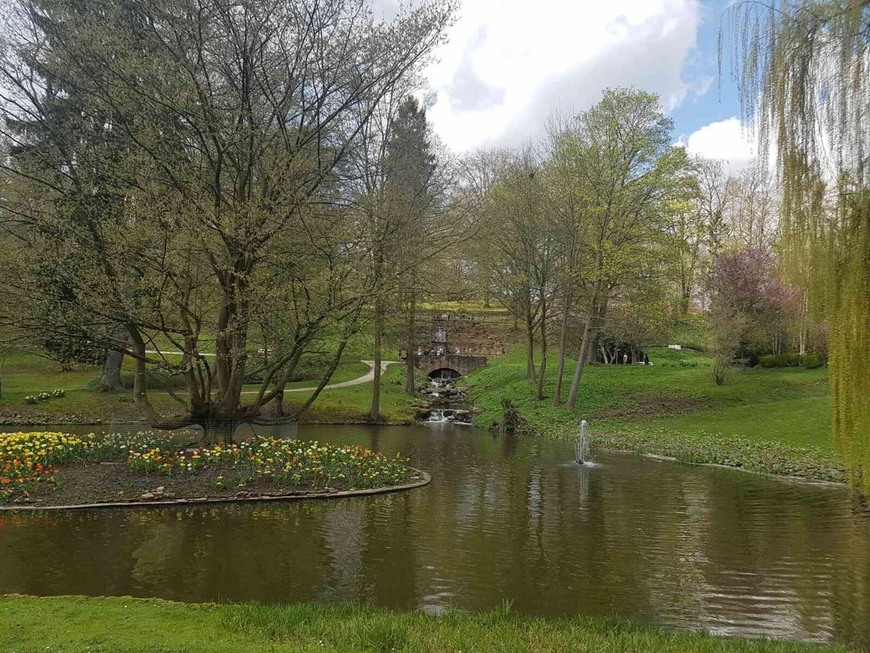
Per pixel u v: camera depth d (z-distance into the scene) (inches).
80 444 488.7
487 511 417.4
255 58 515.2
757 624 239.5
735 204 1616.6
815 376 1062.4
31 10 488.7
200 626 204.2
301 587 265.1
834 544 352.8
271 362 563.8
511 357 1647.4
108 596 242.8
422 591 265.0
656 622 239.3
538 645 197.3
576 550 332.2
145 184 455.8
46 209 499.2
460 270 1147.9
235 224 449.4
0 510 368.8
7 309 464.4
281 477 458.6
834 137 188.9
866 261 182.9
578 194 966.4
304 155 538.0
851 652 204.7
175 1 463.2
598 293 1010.7
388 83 564.1
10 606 221.8
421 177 892.0
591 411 987.3
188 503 400.5
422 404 1190.3
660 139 975.0
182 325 529.7
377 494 457.7
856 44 180.5
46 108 522.6
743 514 426.0
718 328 1049.5
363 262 526.9
